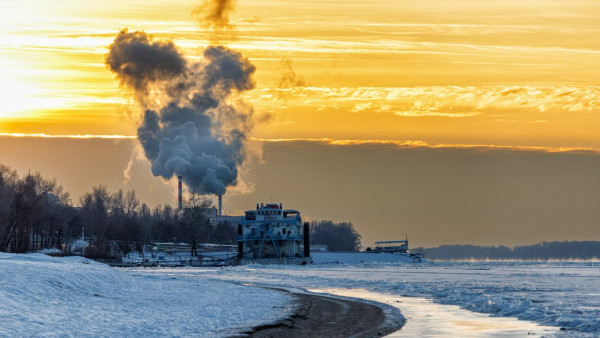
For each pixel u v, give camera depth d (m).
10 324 94.88
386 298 155.50
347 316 120.56
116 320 102.00
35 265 155.12
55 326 95.12
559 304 146.50
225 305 127.25
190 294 146.50
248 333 96.38
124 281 160.88
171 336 91.62
